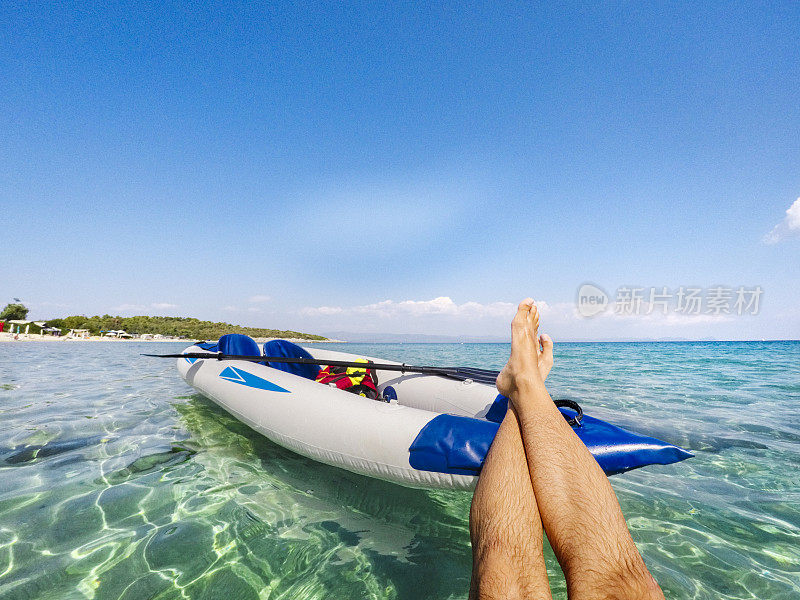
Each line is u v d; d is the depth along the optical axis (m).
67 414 3.80
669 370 8.38
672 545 1.67
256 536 1.69
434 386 3.19
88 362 9.46
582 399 4.78
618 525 0.95
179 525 1.77
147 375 6.92
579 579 0.87
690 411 4.11
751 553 1.61
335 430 2.19
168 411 3.94
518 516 1.05
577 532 0.96
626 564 0.88
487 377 3.18
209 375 3.61
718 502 2.08
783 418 3.81
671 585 1.40
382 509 1.97
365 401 2.37
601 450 1.67
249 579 1.41
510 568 0.94
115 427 3.34
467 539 1.71
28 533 1.68
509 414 1.46
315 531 1.75
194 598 1.31
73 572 1.43
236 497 2.06
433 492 2.18
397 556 1.57
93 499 2.01
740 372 7.95
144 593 1.33
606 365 9.74
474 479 1.68
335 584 1.39
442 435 1.84
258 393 2.88
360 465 2.02
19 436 3.08
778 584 1.42
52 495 2.05
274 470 2.43
